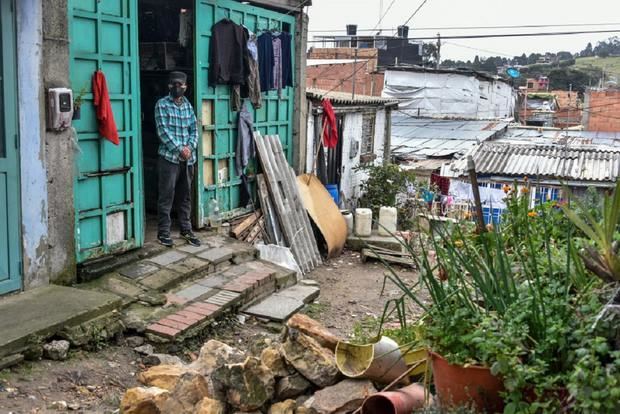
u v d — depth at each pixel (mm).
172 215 9289
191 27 8648
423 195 14070
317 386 3963
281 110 10891
